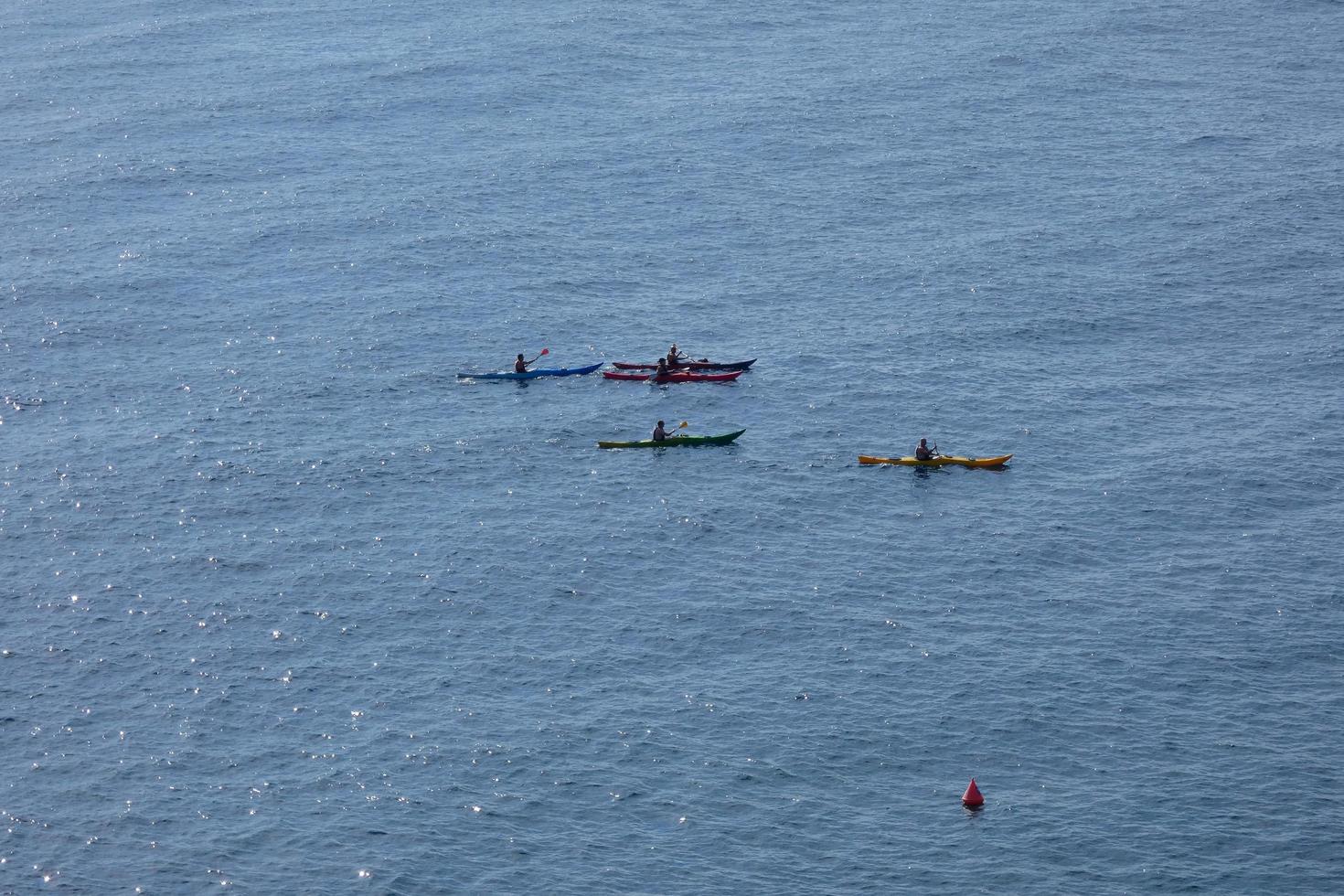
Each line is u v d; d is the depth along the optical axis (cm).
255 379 14250
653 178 18800
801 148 19625
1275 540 11500
